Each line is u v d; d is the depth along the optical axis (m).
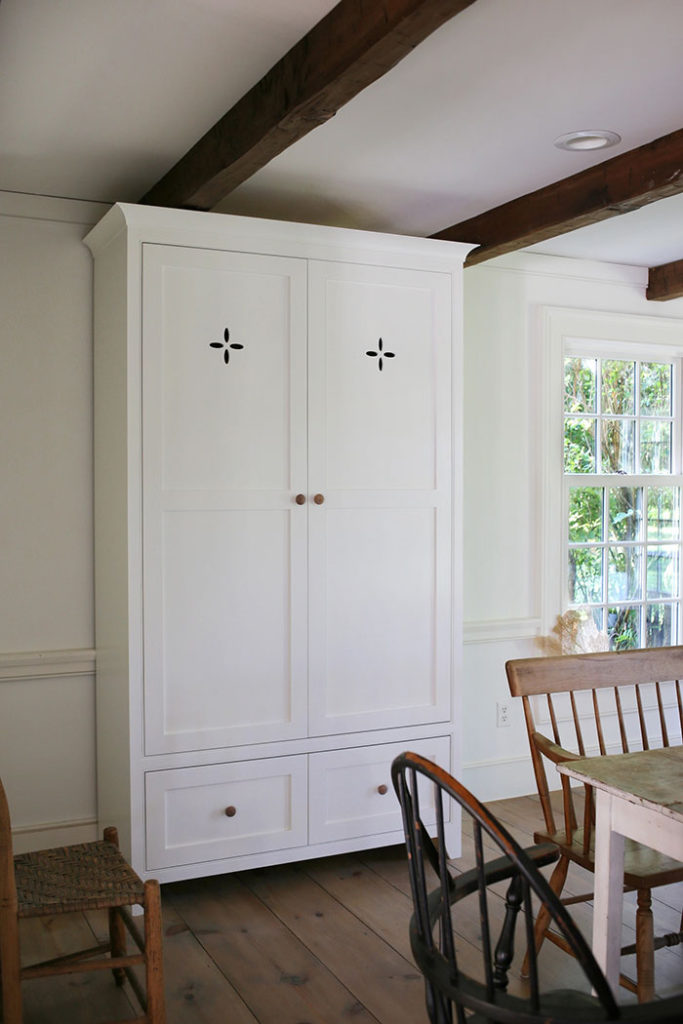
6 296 3.31
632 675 2.82
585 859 2.36
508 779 4.18
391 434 3.38
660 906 3.11
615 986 2.01
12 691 3.35
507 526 4.18
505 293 4.15
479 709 4.11
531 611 4.25
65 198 3.38
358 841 3.34
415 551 3.43
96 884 2.24
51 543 3.40
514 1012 1.40
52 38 2.16
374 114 2.60
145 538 3.01
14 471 3.33
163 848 3.05
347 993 2.54
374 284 3.34
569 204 3.16
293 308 3.20
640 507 4.64
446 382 3.47
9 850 2.07
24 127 2.71
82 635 3.45
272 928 2.93
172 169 3.04
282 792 3.22
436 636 3.46
